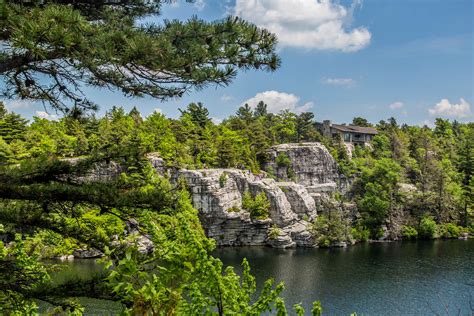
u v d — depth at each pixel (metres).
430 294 50.19
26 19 7.33
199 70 8.64
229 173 84.25
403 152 119.94
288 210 87.50
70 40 7.48
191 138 92.12
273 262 67.12
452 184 105.44
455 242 88.94
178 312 8.16
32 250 12.91
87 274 10.25
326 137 124.12
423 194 98.88
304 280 56.03
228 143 90.62
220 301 8.53
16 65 9.02
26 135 71.38
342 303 46.66
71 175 10.39
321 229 84.56
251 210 83.94
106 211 9.93
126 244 10.25
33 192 9.19
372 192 96.81
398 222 94.44
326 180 104.81
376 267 63.91
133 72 9.13
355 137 135.12
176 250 8.16
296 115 127.62
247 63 9.43
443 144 140.62
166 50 8.28
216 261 8.41
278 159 100.69
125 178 11.05
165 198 9.75
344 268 63.19
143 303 7.54
